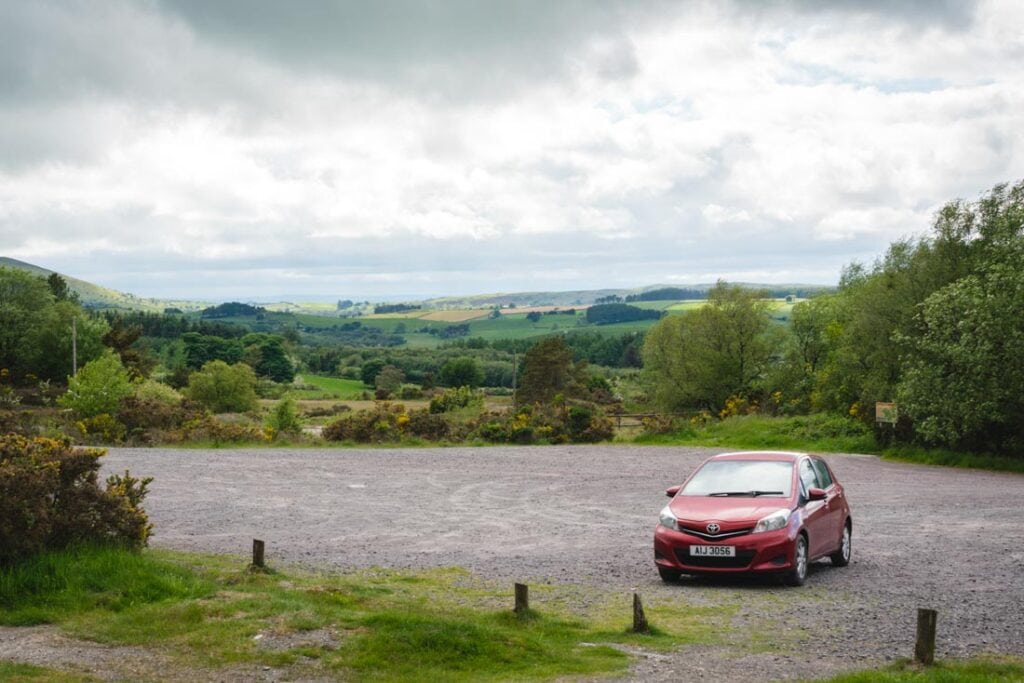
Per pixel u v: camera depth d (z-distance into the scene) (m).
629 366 157.88
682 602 11.53
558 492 24.56
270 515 19.78
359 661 8.30
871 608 11.12
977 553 15.32
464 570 13.59
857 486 26.09
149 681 7.74
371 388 136.88
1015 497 23.48
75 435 39.94
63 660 8.31
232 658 8.40
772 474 13.90
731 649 9.11
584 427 45.91
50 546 11.38
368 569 13.52
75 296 113.00
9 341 79.69
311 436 44.25
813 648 9.16
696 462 33.78
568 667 8.31
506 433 45.00
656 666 8.38
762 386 67.38
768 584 12.82
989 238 41.03
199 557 13.48
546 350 87.31
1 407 52.59
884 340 43.94
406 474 29.11
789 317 69.31
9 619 9.58
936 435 34.25
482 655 8.58
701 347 69.31
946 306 34.75
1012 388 32.28
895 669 7.98
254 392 85.31
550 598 11.70
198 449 38.97
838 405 49.62
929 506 21.75
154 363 91.88
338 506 21.42
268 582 11.33
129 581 10.71
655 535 13.05
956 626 10.07
